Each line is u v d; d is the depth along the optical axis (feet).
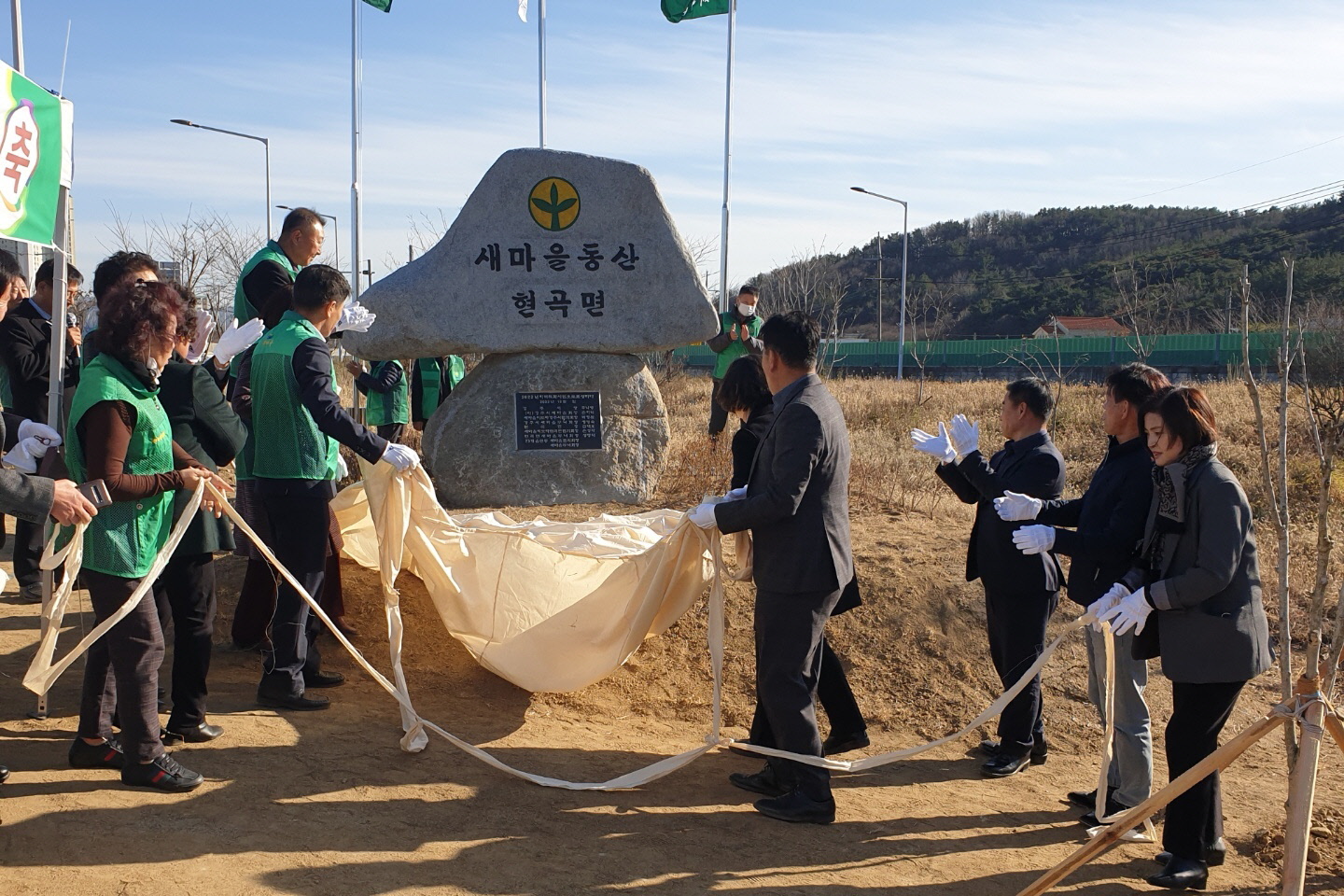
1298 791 10.85
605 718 19.84
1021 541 15.05
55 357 16.79
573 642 19.07
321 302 17.69
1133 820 11.50
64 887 11.87
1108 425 15.75
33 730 16.47
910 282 239.71
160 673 19.19
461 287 29.96
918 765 18.53
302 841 13.46
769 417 17.16
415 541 19.17
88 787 14.43
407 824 14.26
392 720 18.37
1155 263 167.94
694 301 30.86
